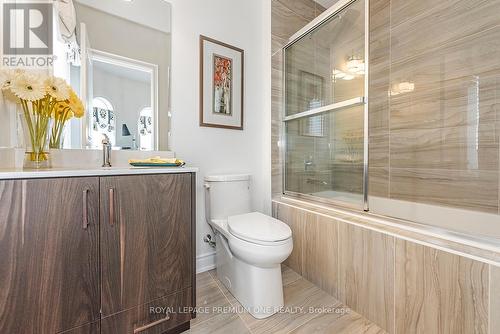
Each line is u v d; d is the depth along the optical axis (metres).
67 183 0.79
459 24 1.50
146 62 1.45
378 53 1.96
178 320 1.06
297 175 1.98
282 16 2.02
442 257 0.91
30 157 0.99
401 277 1.04
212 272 1.68
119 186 0.90
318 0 2.27
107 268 0.87
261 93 2.04
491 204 1.39
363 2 1.55
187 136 1.61
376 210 1.59
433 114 1.64
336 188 1.74
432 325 0.93
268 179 2.00
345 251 1.29
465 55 1.48
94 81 1.28
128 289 0.92
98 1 1.30
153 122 1.48
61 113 1.10
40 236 0.74
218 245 1.58
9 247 0.70
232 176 1.60
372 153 2.02
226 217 1.57
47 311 0.76
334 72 1.76
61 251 0.78
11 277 0.70
